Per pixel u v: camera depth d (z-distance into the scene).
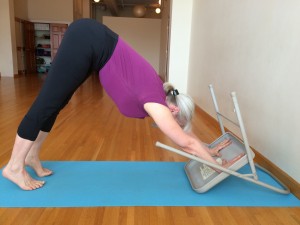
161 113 1.28
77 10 11.60
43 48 11.31
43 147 2.44
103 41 1.43
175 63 5.17
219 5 3.37
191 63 4.89
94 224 1.37
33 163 1.80
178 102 1.43
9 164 1.63
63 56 1.46
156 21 12.11
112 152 2.39
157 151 2.45
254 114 2.36
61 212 1.45
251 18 2.46
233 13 2.90
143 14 12.89
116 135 2.92
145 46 12.30
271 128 2.07
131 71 1.37
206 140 2.87
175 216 1.46
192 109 1.44
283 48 1.92
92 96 5.64
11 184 1.71
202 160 1.48
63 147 2.47
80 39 1.44
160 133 3.05
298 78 1.73
